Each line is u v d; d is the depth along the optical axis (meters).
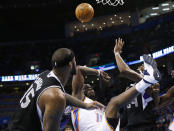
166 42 16.41
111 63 19.48
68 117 3.21
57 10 24.45
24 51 23.98
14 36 25.17
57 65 2.16
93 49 22.28
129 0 20.70
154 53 15.80
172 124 3.54
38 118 2.04
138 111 3.08
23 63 22.69
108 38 21.95
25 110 2.06
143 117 3.06
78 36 23.53
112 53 19.95
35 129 2.04
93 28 23.39
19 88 20.91
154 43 18.50
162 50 15.25
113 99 2.53
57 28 25.64
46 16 25.06
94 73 3.42
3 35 25.11
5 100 21.00
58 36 25.34
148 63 2.37
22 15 24.92
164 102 2.99
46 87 2.04
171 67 14.87
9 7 24.12
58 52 2.19
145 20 20.31
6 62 22.89
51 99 1.96
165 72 15.84
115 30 21.62
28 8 24.30
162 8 18.97
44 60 22.77
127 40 20.64
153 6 19.52
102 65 19.94
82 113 3.07
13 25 25.61
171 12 17.92
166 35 17.64
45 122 1.94
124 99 2.44
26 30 25.53
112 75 19.23
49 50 23.67
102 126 2.63
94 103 2.50
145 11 20.28
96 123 3.00
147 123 3.05
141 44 19.09
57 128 1.98
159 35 18.27
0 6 24.03
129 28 20.88
